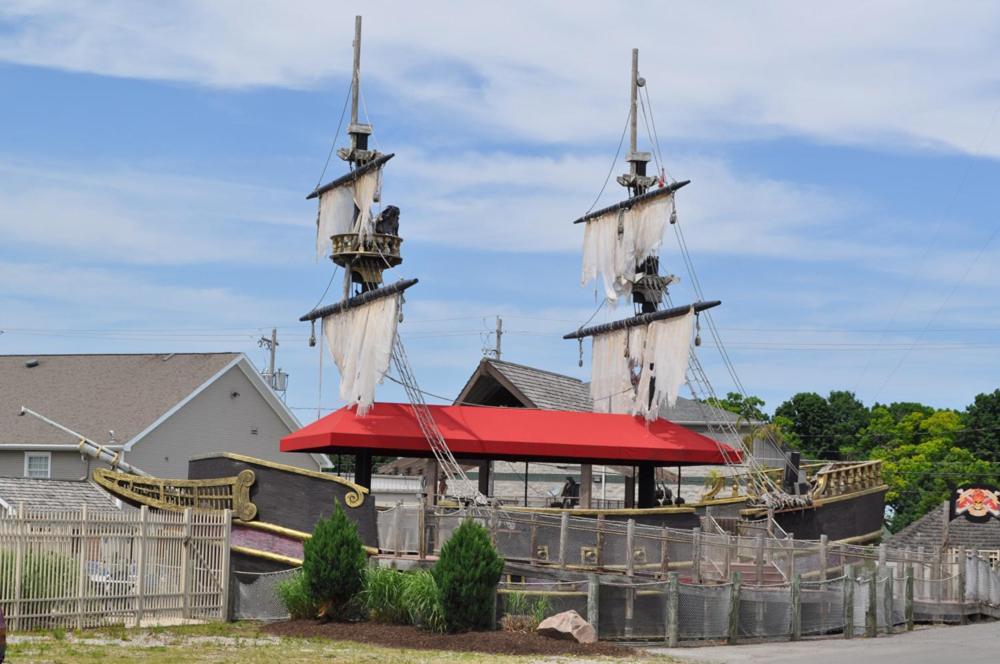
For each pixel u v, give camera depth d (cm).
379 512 3006
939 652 2588
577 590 2795
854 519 3906
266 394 5312
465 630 2569
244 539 2994
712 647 2678
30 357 5388
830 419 9688
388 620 2681
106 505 4091
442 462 3338
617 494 4759
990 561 4366
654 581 2770
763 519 3666
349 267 3622
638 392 3959
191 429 4941
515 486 4831
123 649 2273
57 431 4684
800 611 2936
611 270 4234
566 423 3703
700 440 3797
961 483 8281
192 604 2833
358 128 3741
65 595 2556
